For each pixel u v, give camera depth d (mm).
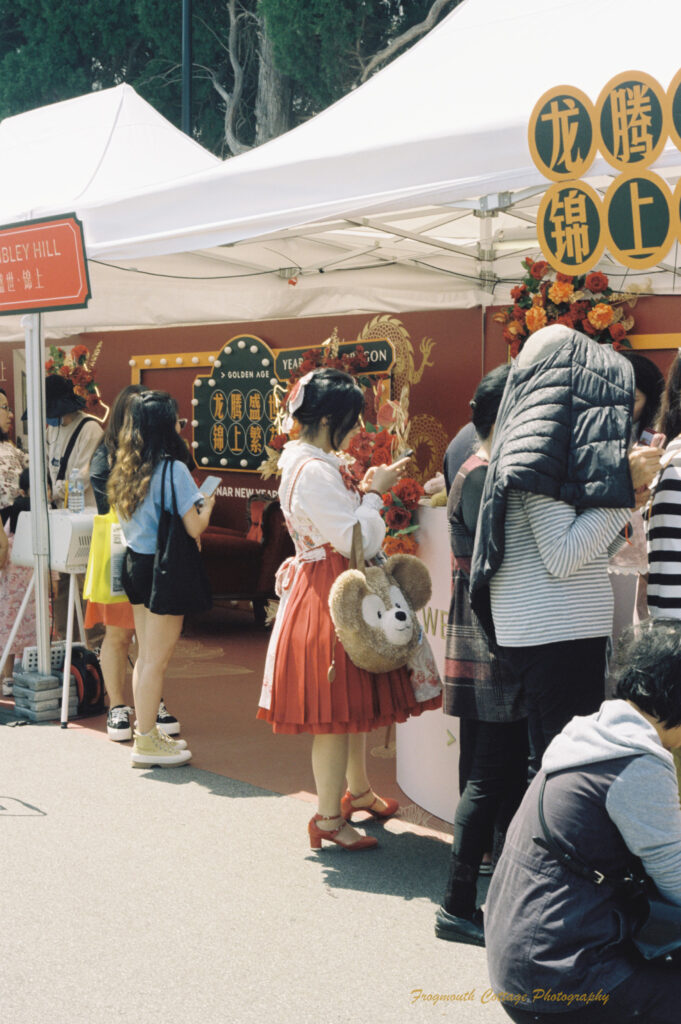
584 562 2783
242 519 8727
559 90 3166
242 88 22422
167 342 9273
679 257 5820
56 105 6836
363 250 6469
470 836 3146
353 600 3479
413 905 3443
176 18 21578
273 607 7488
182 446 4816
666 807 2049
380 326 7656
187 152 6395
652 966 2082
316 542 3721
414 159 3619
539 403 2781
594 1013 2055
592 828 2080
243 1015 2805
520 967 2102
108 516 5020
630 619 3336
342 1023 2766
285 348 8320
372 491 3742
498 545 2844
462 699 3152
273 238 5355
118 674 5234
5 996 2896
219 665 6773
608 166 3064
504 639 2916
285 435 6969
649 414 3701
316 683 3625
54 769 4746
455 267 6859
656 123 2945
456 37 4027
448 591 3934
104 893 3514
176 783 4570
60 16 21875
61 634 6449
